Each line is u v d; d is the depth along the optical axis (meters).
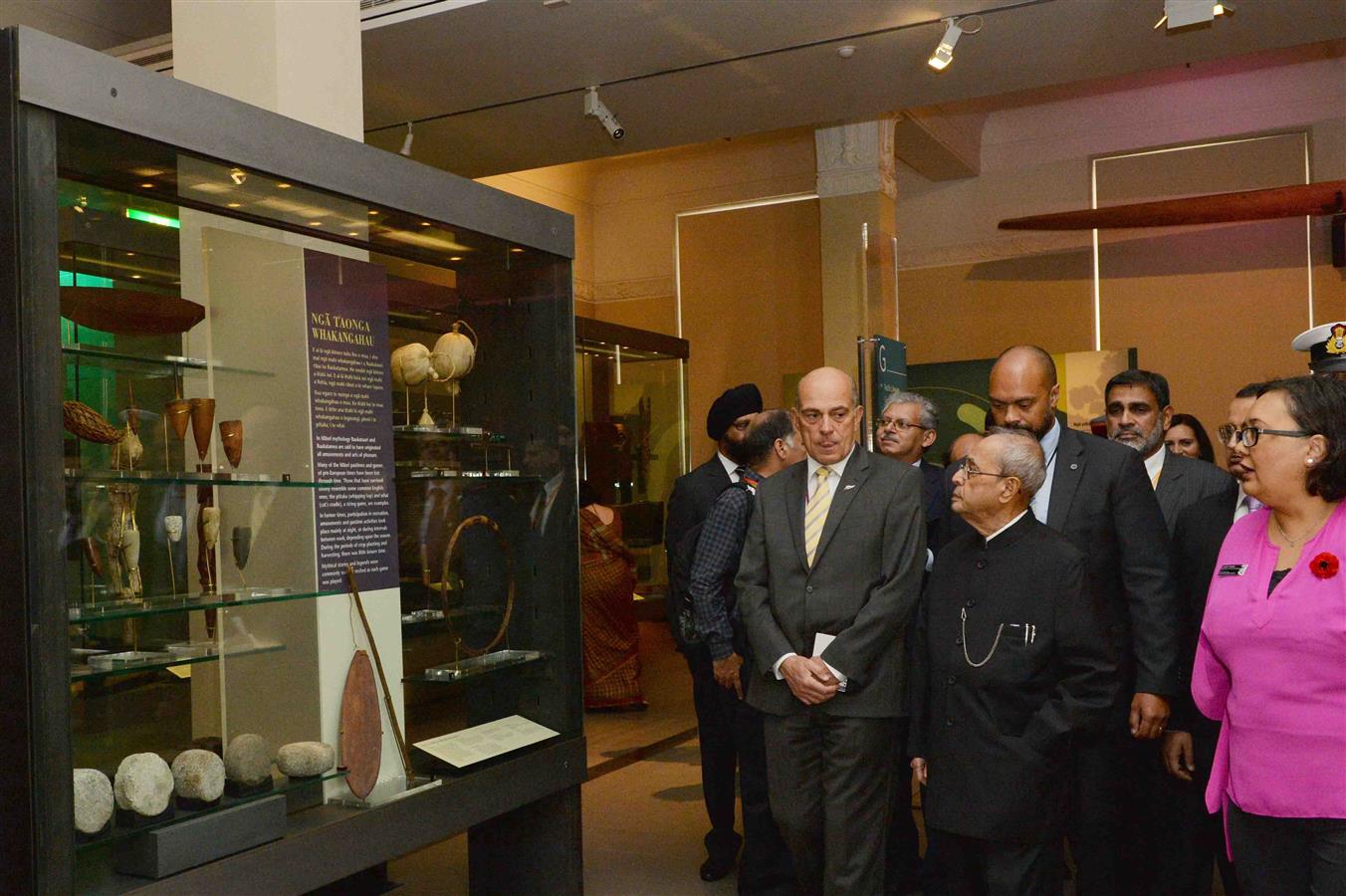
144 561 2.20
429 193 2.73
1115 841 2.78
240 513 2.41
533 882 3.28
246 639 2.40
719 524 3.56
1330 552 2.03
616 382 9.38
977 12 5.34
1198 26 5.34
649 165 12.03
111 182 2.17
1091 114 10.29
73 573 2.02
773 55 5.86
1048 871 2.67
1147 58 5.99
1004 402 3.19
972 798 2.67
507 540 3.13
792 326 11.32
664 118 6.89
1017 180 10.61
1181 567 3.14
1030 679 2.68
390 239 2.83
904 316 11.08
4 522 1.93
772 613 3.16
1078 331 10.38
